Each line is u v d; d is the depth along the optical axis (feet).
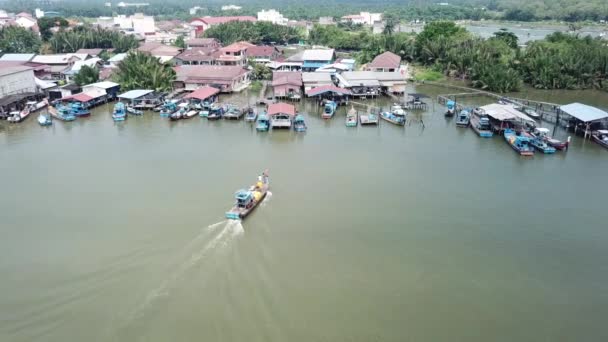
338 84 291.17
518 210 130.72
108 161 167.63
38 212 126.62
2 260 103.24
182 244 107.96
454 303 91.45
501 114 203.72
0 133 204.74
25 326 82.58
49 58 350.23
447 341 81.76
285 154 175.11
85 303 88.38
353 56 423.64
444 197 138.21
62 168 160.97
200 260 101.81
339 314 87.10
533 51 329.72
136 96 244.42
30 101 249.34
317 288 94.07
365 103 264.52
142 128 212.43
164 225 117.50
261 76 329.31
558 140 192.34
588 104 268.00
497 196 139.64
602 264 105.81
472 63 325.83
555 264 105.40
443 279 98.68
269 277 96.73
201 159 168.96
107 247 107.45
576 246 112.98
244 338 80.07
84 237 112.47
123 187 143.02
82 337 79.92
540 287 97.09
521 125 204.54
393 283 96.73
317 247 108.88
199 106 242.78
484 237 116.06
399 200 135.54
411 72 356.59
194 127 214.28
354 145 187.62
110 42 443.32
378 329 83.87
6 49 391.65
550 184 149.59
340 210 128.06
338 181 148.77
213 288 92.48
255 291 92.17
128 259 102.27
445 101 262.88
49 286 93.56
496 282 98.32
